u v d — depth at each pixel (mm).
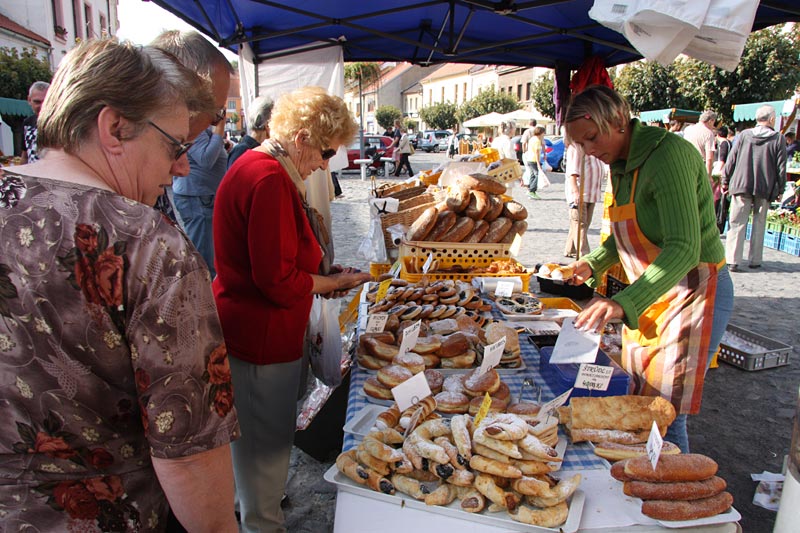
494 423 1472
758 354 4184
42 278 858
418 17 5016
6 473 896
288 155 1948
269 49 5863
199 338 951
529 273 3553
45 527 909
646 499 1421
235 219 1828
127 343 916
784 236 8438
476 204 3670
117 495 969
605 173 8789
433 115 51062
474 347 2357
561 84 5945
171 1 4137
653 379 2092
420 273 3484
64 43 24172
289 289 1842
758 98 18172
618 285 4492
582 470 1578
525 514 1335
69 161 932
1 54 17438
